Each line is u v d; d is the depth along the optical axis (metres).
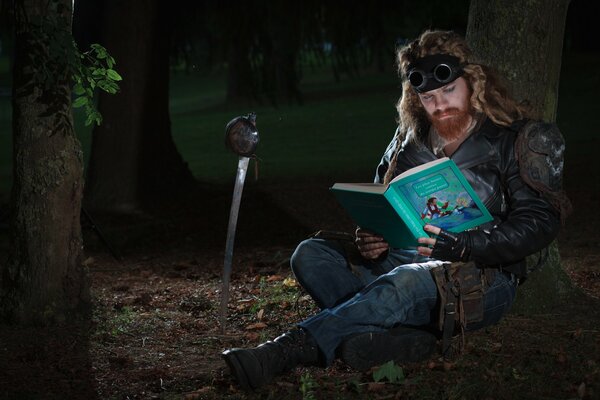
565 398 3.89
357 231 4.41
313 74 39.50
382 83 32.84
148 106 12.64
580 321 5.00
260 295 6.19
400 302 4.07
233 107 30.16
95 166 12.43
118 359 4.79
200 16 14.02
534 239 4.05
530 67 5.29
